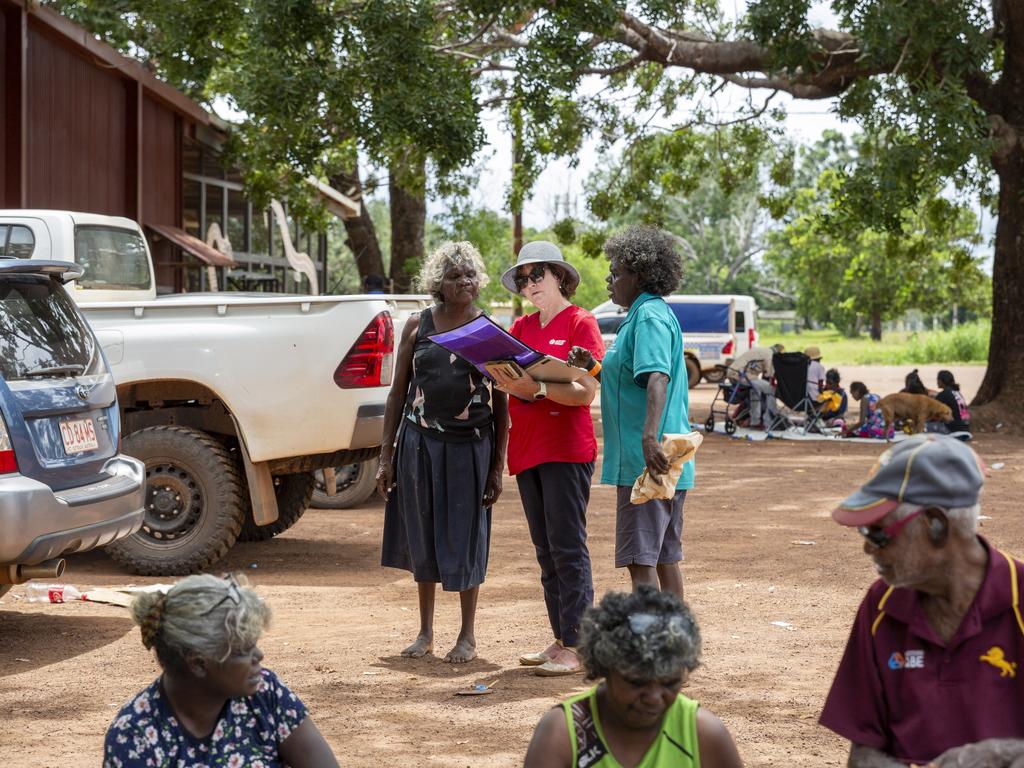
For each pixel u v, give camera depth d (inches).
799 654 247.9
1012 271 831.1
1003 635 104.0
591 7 752.3
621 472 214.8
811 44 750.5
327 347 334.6
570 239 1043.3
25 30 596.7
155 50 947.3
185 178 924.6
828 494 506.0
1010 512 442.9
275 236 1178.6
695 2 932.0
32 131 626.5
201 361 330.3
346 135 882.1
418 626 277.9
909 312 3661.4
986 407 818.2
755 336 1289.4
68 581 330.0
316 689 224.2
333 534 410.6
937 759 102.0
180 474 335.3
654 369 206.5
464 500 235.8
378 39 738.2
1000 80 852.6
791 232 2805.1
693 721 106.9
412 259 1117.7
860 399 774.5
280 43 742.5
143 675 238.2
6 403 239.3
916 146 726.5
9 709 215.0
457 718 205.6
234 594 108.9
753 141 1036.5
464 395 233.0
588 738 107.0
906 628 106.9
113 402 279.3
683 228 3907.5
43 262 259.8
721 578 327.3
